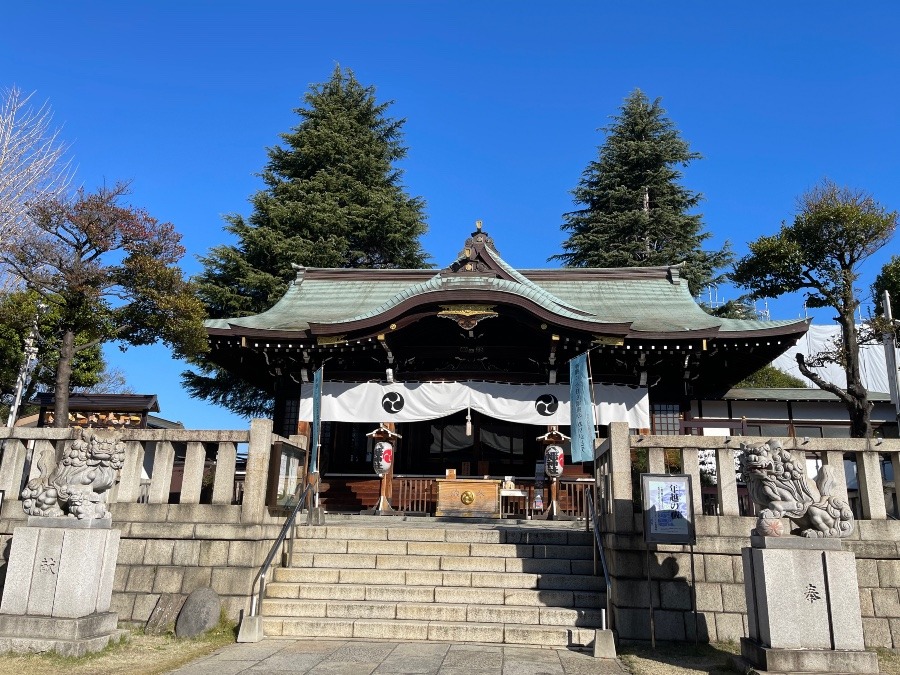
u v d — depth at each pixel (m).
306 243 27.83
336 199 29.88
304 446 11.09
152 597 8.42
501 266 18.06
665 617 7.88
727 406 19.06
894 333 16.48
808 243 15.89
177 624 7.91
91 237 15.53
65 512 7.46
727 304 28.66
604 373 17.52
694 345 15.84
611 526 8.45
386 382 16.86
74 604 6.99
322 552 9.77
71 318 15.88
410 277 21.06
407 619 8.14
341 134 31.73
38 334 19.22
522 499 16.19
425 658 6.88
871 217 15.13
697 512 8.30
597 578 8.77
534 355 17.58
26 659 6.54
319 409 15.27
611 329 15.41
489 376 17.48
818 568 6.27
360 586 8.70
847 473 15.35
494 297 15.63
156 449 9.10
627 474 8.35
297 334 16.31
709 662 7.00
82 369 22.52
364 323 15.92
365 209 29.44
